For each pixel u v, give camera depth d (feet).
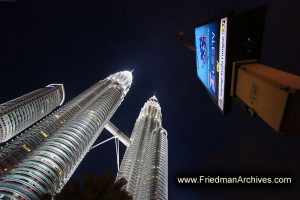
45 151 562.66
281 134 36.78
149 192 638.53
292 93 33.45
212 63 60.64
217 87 58.49
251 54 50.31
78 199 168.45
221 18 50.62
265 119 41.24
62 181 550.36
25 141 616.39
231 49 49.42
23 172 484.33
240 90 50.98
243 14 47.47
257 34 48.75
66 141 629.10
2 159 545.44
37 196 456.86
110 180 186.70
